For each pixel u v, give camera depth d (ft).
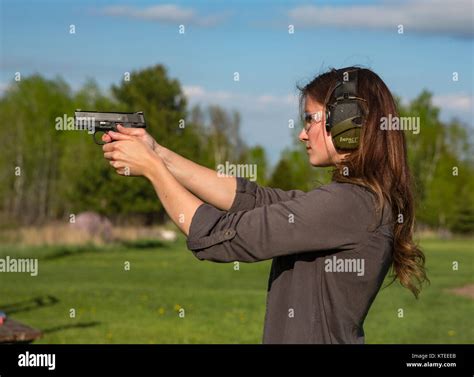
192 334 37.96
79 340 35.45
